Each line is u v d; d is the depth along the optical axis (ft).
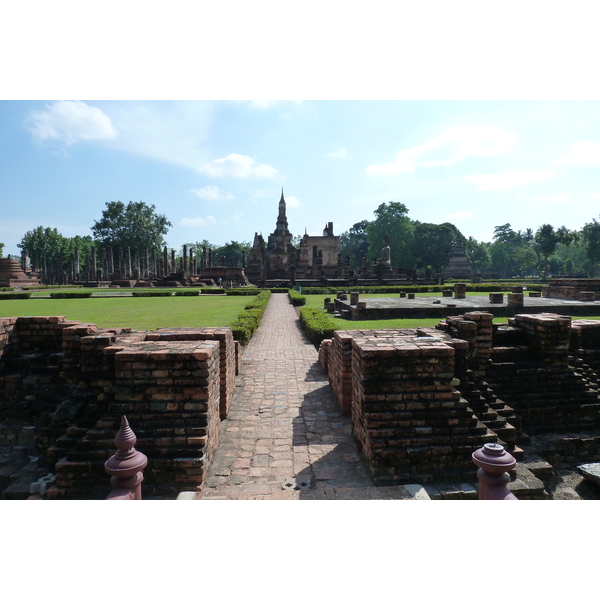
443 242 227.61
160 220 252.42
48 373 22.72
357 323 52.54
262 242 163.73
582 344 27.27
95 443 15.78
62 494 15.21
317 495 14.62
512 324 26.12
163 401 16.43
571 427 21.85
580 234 198.59
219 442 19.31
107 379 17.70
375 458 15.70
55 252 251.60
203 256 208.64
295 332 50.65
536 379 22.81
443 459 15.88
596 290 77.15
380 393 16.79
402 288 124.77
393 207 227.40
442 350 16.85
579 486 18.78
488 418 18.52
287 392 26.73
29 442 20.38
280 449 18.62
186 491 14.61
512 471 16.01
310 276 205.26
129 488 12.88
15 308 75.61
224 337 22.17
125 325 51.08
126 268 233.96
